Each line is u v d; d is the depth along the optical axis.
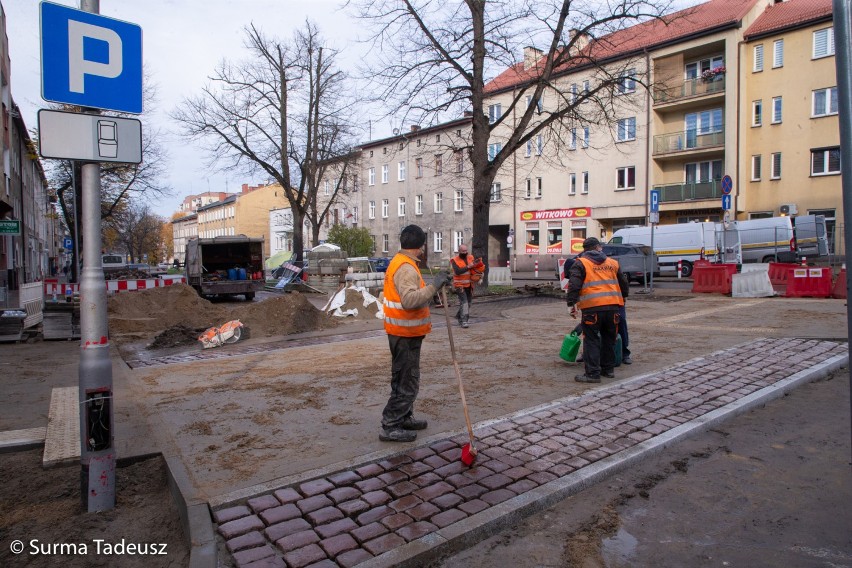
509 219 40.94
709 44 30.86
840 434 5.17
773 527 3.60
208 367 8.31
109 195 28.05
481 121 17.88
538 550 3.38
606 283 6.64
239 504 3.72
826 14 27.22
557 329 11.02
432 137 43.78
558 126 21.39
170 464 4.31
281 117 29.12
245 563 3.08
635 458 4.54
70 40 3.58
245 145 28.36
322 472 4.13
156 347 10.44
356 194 55.09
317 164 29.86
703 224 25.64
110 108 3.73
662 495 4.05
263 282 21.91
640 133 33.59
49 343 11.51
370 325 12.64
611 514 3.77
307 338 11.03
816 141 28.00
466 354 8.59
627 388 6.39
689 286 21.53
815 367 7.27
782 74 28.89
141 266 46.06
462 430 5.02
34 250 42.31
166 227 112.62
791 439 5.07
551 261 38.44
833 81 27.39
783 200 29.16
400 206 50.25
